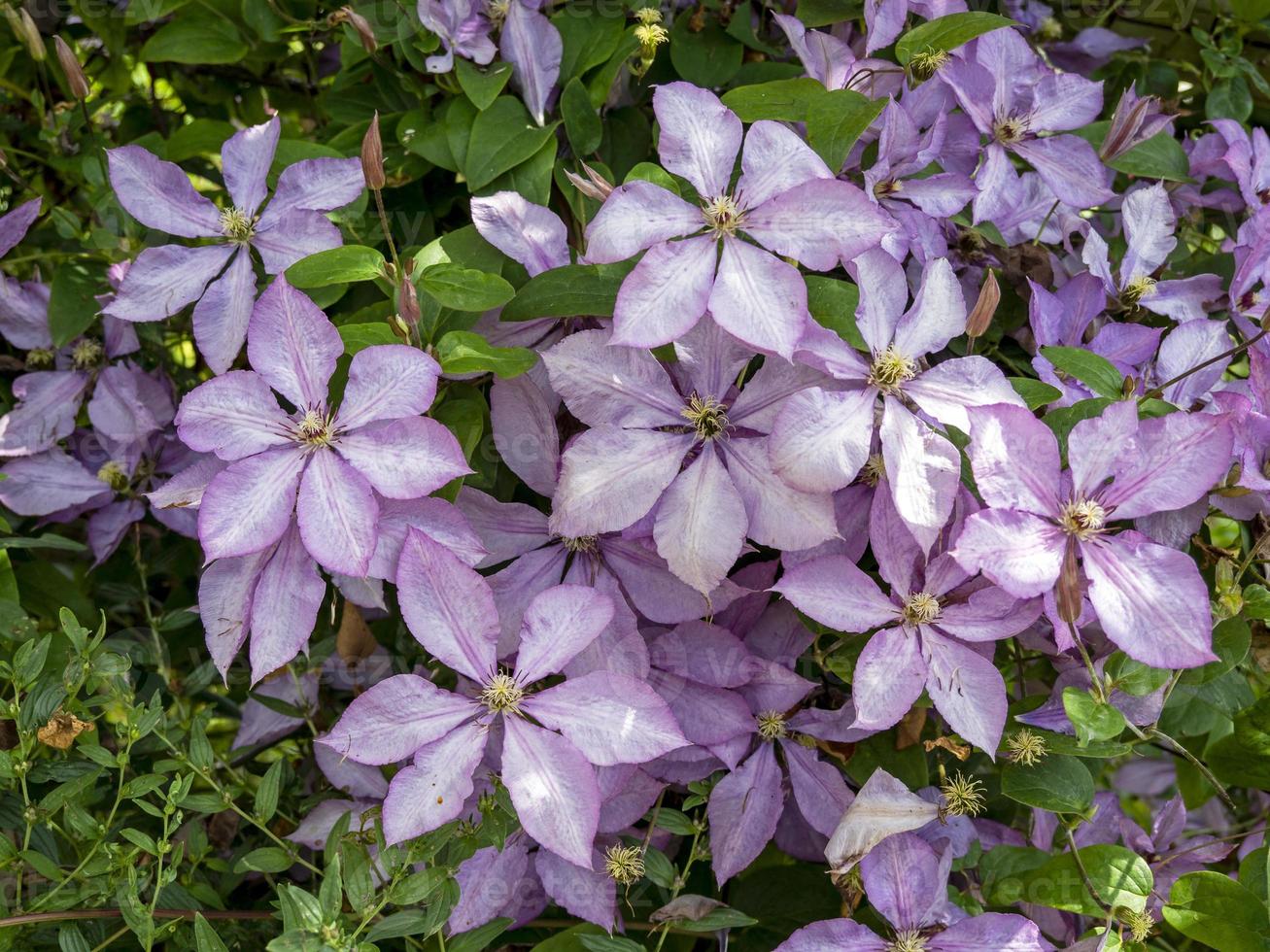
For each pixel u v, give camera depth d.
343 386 0.63
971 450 0.58
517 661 0.61
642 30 0.69
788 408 0.58
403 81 0.73
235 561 0.61
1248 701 0.67
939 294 0.61
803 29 0.69
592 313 0.62
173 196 0.66
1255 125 0.84
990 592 0.60
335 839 0.60
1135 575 0.58
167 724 0.67
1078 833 0.69
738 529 0.59
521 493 0.69
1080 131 0.76
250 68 0.81
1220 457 0.59
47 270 0.79
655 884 0.66
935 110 0.70
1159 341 0.69
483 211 0.65
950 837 0.65
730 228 0.60
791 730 0.65
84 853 0.65
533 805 0.58
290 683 0.73
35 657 0.62
